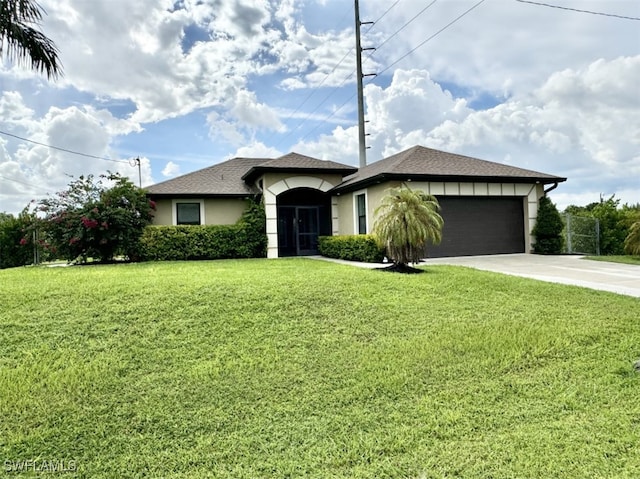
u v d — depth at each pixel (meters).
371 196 15.81
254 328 6.08
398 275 9.71
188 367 4.91
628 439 3.41
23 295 7.05
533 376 4.68
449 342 5.63
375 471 3.14
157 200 17.97
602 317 6.63
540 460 3.19
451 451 3.36
